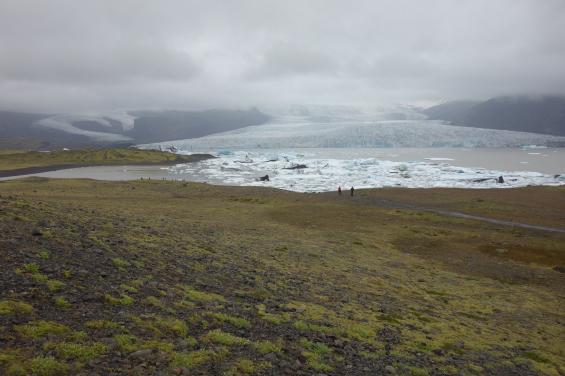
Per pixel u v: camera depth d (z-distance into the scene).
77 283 14.75
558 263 39.16
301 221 55.25
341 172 153.25
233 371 10.91
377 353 14.79
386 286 26.72
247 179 137.88
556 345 20.00
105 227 26.31
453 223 58.31
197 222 44.28
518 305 26.41
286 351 13.12
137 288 15.82
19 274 14.12
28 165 189.25
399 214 63.25
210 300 16.72
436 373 14.11
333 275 27.34
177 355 11.01
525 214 66.44
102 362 9.90
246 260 26.98
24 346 9.78
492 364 16.09
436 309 23.25
